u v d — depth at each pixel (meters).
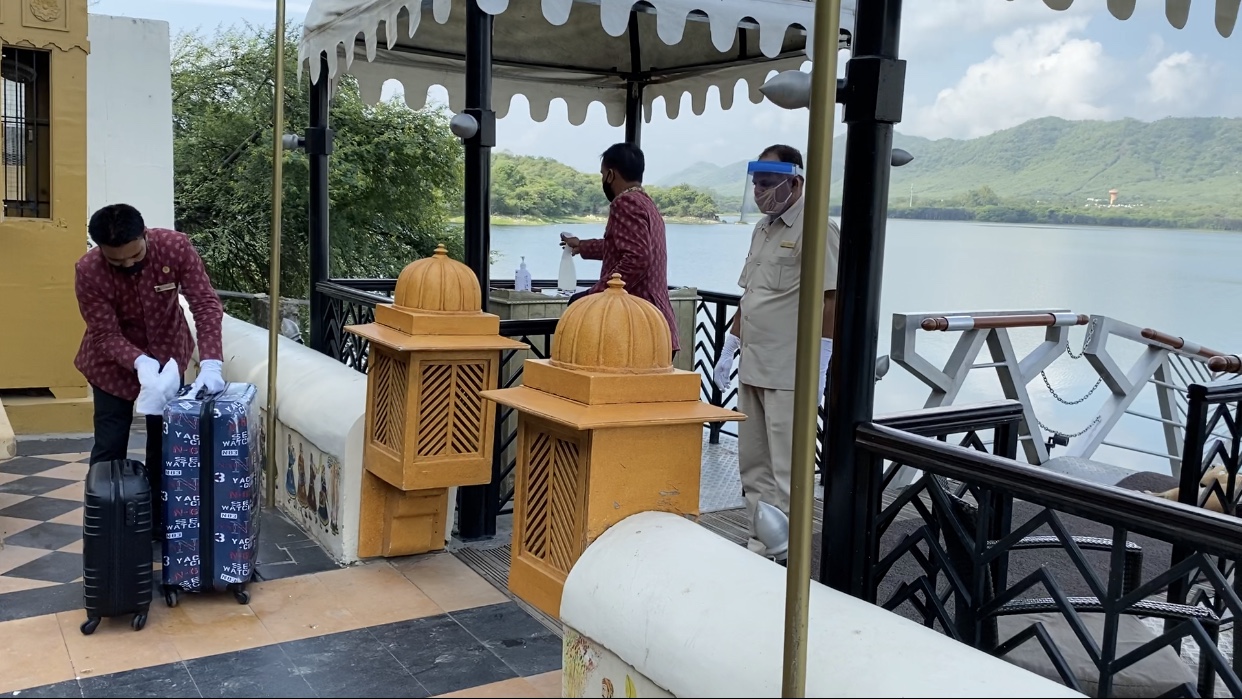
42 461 5.25
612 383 2.33
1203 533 1.80
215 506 3.28
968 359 5.19
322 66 5.53
